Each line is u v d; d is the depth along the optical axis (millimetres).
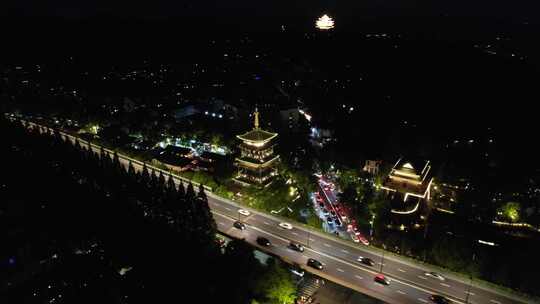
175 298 74625
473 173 138625
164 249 84500
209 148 164875
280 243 95875
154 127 175375
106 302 75312
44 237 95125
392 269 86062
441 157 153750
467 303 75875
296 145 166750
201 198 96812
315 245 95000
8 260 87062
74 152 125812
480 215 119312
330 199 133875
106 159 119062
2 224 98875
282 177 136500
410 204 115750
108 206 100500
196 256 81750
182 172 138625
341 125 194250
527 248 103062
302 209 122938
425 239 103750
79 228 96625
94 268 83000
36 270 85938
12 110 197500
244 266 76938
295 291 77562
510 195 125375
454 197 129375
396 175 120875
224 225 104000
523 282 85000
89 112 192750
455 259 88688
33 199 110188
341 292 80375
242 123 188125
